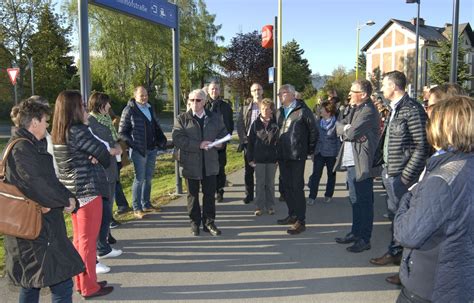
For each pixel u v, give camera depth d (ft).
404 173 13.60
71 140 12.11
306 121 18.84
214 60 116.78
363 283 14.12
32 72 82.48
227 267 15.48
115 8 19.21
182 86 113.60
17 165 9.27
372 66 180.04
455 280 6.66
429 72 123.75
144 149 21.17
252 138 22.21
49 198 9.42
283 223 20.68
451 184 6.55
